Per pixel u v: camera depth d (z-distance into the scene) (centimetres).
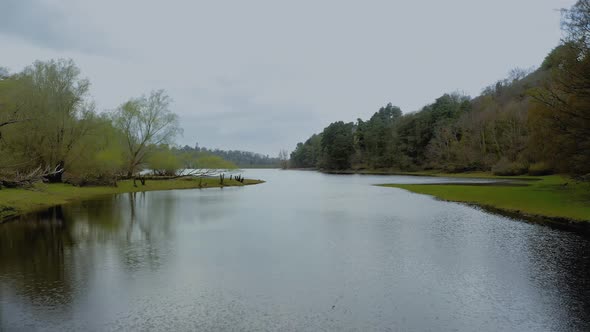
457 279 1144
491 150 8156
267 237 1772
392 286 1091
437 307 941
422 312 913
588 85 2397
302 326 841
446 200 3359
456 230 1905
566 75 2602
